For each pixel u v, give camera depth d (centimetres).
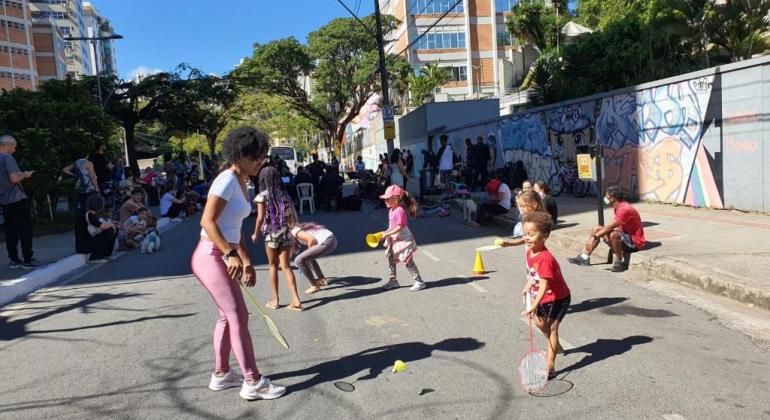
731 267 699
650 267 768
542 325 443
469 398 412
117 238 1165
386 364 483
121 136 4444
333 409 401
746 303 619
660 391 413
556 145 1719
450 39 5959
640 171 1348
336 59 4753
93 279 884
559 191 1712
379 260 956
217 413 400
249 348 415
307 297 723
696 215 1083
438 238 1180
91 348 548
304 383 448
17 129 1505
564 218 1217
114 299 743
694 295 661
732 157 1077
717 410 382
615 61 2495
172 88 3102
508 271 836
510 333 553
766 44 2067
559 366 467
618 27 2591
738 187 1070
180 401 421
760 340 512
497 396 414
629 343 514
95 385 455
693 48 2236
